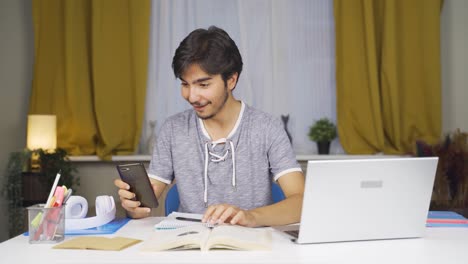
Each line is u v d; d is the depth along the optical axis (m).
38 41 4.12
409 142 4.09
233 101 2.14
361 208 1.60
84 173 4.23
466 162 3.10
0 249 1.52
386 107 4.10
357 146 4.12
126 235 1.72
